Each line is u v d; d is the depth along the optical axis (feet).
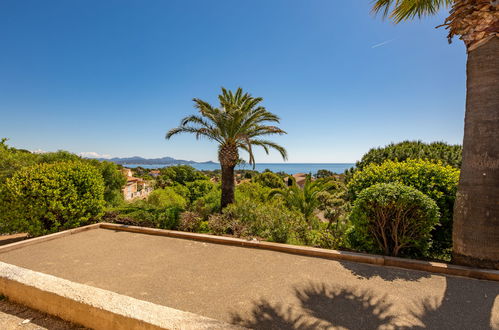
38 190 21.24
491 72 11.89
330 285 10.79
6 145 53.16
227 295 9.96
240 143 38.73
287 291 10.27
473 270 11.43
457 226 12.64
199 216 25.36
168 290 10.45
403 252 14.25
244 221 23.00
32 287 8.23
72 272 12.53
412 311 8.68
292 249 15.28
